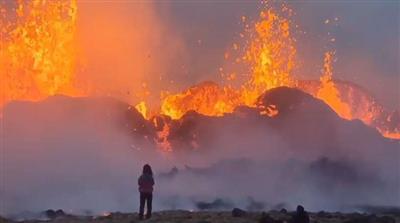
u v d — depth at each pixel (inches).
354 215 1663.4
